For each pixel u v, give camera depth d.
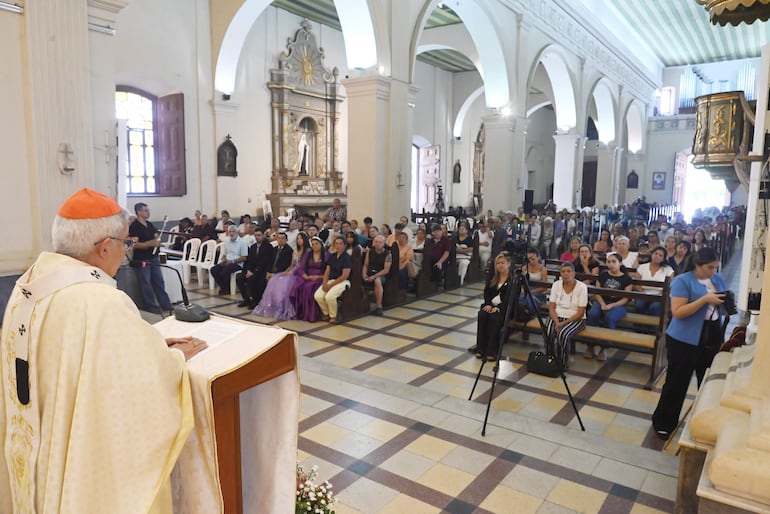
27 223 4.48
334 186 17.14
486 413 3.97
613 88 22.27
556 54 16.86
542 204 28.25
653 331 5.95
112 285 1.75
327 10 15.38
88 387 1.56
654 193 28.56
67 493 1.53
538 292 6.61
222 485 1.83
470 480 3.38
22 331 1.66
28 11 4.34
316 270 7.46
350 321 7.27
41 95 4.45
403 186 11.18
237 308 7.96
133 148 12.39
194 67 12.65
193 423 1.69
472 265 10.27
